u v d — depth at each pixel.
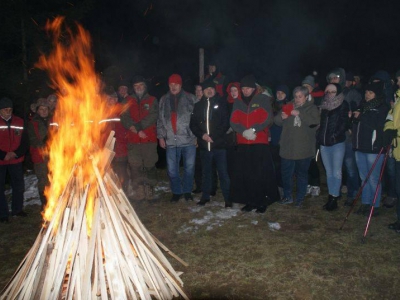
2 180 5.40
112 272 3.02
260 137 5.45
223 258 4.25
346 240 4.60
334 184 5.49
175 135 5.85
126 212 3.27
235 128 5.45
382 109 4.98
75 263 2.95
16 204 5.63
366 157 5.14
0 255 4.50
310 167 6.25
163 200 6.23
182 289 3.66
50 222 3.05
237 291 3.64
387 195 5.65
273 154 6.20
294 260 4.16
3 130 5.32
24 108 9.38
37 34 9.64
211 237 4.80
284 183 5.86
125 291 3.04
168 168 5.99
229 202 5.79
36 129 5.49
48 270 2.95
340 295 3.54
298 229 4.96
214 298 3.53
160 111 5.95
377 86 5.00
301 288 3.66
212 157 5.76
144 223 5.30
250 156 5.48
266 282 3.77
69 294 2.90
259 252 4.36
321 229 4.93
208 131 5.58
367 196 5.29
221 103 5.60
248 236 4.79
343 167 6.24
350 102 5.77
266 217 5.38
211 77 7.44
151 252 3.40
